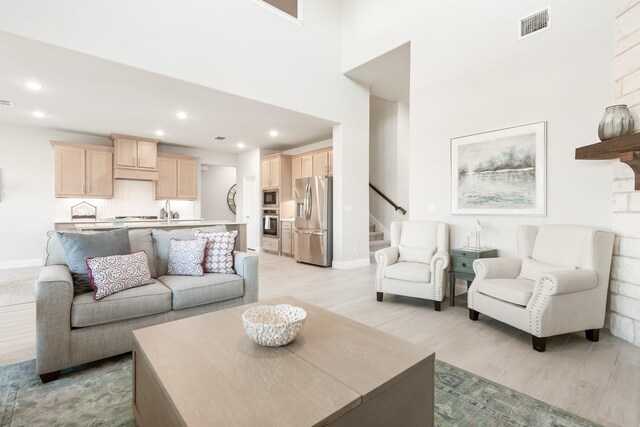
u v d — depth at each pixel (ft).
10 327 9.02
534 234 9.99
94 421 5.16
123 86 12.55
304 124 18.34
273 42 14.78
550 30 10.16
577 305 7.94
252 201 27.48
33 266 18.38
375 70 17.49
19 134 18.45
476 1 12.09
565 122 9.85
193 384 3.60
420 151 13.92
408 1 14.57
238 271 9.53
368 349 4.52
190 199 24.40
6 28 8.68
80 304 6.58
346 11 17.71
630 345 8.07
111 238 8.19
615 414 5.31
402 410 3.92
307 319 5.73
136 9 10.89
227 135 21.29
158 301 7.60
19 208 18.44
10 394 5.85
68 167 19.04
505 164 11.18
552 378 6.47
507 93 11.19
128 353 7.57
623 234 8.54
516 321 8.18
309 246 19.40
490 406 5.55
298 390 3.49
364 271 17.40
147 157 21.39
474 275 10.61
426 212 13.67
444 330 9.02
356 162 18.76
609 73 9.00
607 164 9.05
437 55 13.33
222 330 5.22
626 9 8.48
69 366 6.48
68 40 9.60
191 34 12.15
